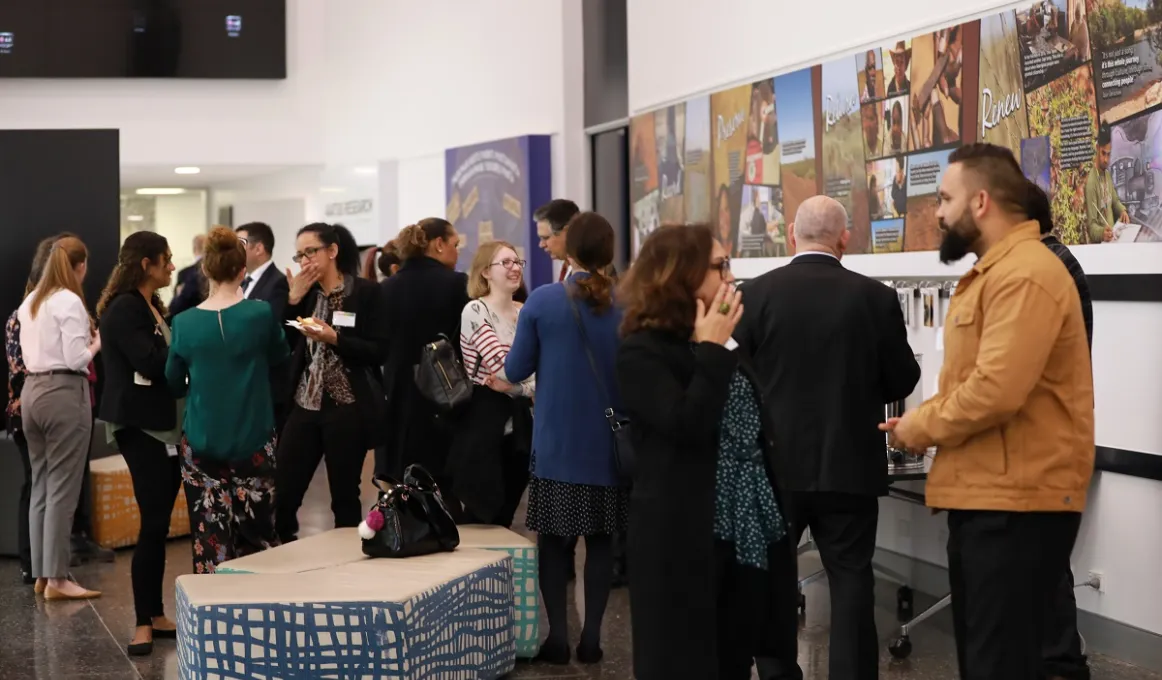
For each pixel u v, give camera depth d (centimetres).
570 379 455
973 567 323
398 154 1323
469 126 1191
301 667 398
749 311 398
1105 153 477
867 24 622
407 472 481
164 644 531
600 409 455
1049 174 507
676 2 830
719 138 774
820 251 398
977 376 311
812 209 400
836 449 379
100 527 725
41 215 799
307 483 544
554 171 1064
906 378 389
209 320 503
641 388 312
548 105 1066
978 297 320
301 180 1567
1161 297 453
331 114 1454
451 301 582
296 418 540
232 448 505
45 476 614
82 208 805
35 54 1401
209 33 1430
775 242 712
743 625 324
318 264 530
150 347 512
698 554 312
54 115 1420
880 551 626
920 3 581
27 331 607
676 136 834
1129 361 475
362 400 541
